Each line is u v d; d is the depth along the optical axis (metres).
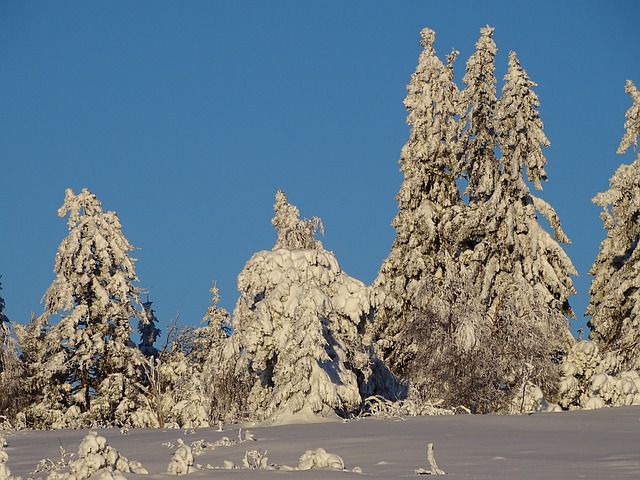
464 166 59.19
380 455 23.17
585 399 45.50
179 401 53.59
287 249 45.16
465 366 48.81
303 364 40.31
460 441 25.00
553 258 55.88
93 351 55.75
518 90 56.06
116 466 18.92
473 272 55.62
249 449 25.64
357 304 44.09
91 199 57.91
